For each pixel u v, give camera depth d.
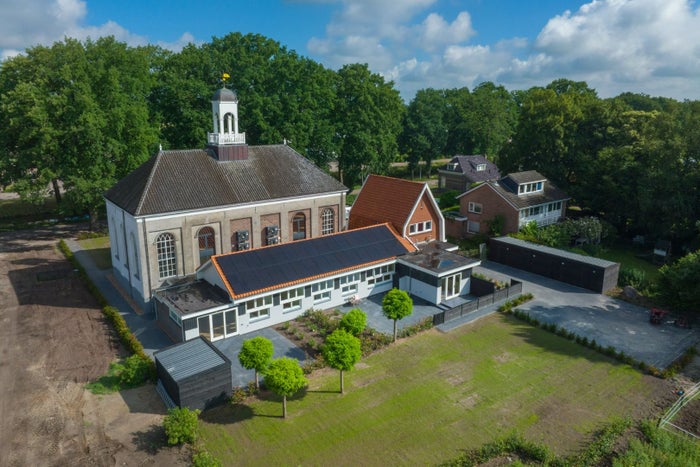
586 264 39.94
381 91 73.12
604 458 20.80
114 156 52.66
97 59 53.03
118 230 38.53
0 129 51.56
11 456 20.66
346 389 25.73
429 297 37.06
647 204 49.34
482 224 56.69
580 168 59.91
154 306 33.94
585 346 30.58
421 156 102.81
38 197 50.84
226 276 32.03
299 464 20.39
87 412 23.56
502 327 33.22
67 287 39.62
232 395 24.64
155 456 20.70
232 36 65.38
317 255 36.22
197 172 38.22
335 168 101.25
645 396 25.36
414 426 22.84
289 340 30.86
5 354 28.98
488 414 23.77
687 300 33.44
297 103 63.19
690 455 20.66
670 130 51.38
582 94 70.12
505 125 110.25
